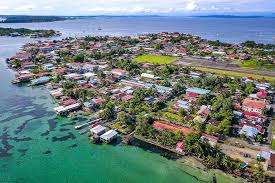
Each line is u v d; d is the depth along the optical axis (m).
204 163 97.69
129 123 124.81
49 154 106.50
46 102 156.88
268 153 100.25
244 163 96.00
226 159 94.69
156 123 123.06
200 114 132.25
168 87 171.00
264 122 127.12
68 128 125.81
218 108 139.12
